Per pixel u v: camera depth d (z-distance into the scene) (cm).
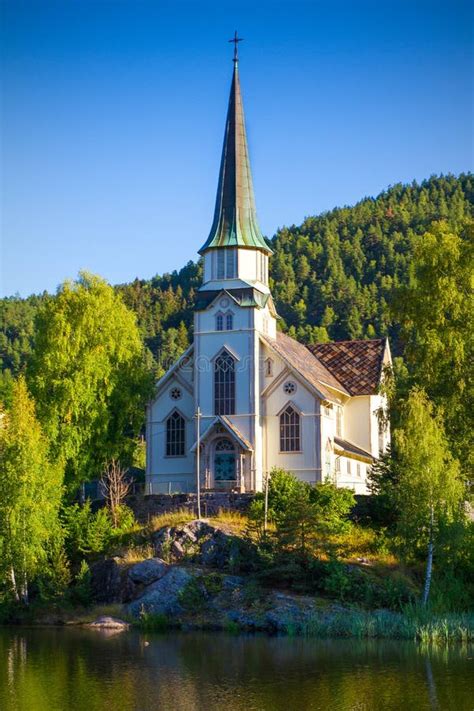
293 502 7044
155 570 7188
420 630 6053
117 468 8562
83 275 9019
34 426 7762
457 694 4478
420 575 7112
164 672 5053
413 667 5097
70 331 8650
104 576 7412
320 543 6962
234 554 7194
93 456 8731
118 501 8169
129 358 9006
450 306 7781
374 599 6656
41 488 7594
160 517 7938
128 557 7425
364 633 6184
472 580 7056
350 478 9400
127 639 6203
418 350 7894
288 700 4416
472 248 7850
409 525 6800
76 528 7812
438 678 4819
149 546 7550
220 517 7831
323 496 7669
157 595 6962
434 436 6881
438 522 6775
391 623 6250
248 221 9112
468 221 8138
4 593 7425
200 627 6619
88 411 8581
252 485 8475
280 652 5591
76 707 4338
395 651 5594
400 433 6912
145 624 6694
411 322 8038
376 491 8031
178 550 7394
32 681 4881
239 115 9319
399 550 6912
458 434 7562
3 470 7531
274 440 8638
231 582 6969
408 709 4219
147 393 9056
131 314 9175
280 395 8675
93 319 8725
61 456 8319
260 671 5038
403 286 8219
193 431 8956
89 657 5512
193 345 8981
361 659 5338
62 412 8488
